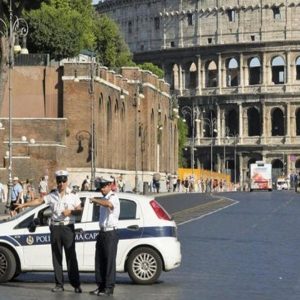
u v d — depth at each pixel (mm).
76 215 43719
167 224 45938
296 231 85375
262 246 68375
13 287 43781
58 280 42156
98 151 164000
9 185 108938
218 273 50594
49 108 159500
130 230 45531
